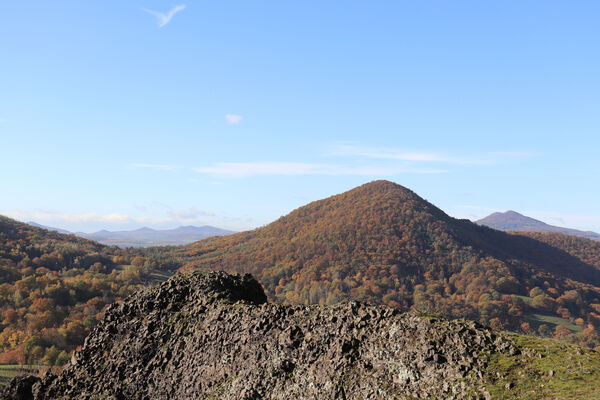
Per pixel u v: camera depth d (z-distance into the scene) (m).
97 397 41.09
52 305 177.75
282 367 34.06
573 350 25.42
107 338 47.00
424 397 26.12
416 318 31.00
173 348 42.38
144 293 50.25
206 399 35.78
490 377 24.94
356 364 31.02
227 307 42.59
